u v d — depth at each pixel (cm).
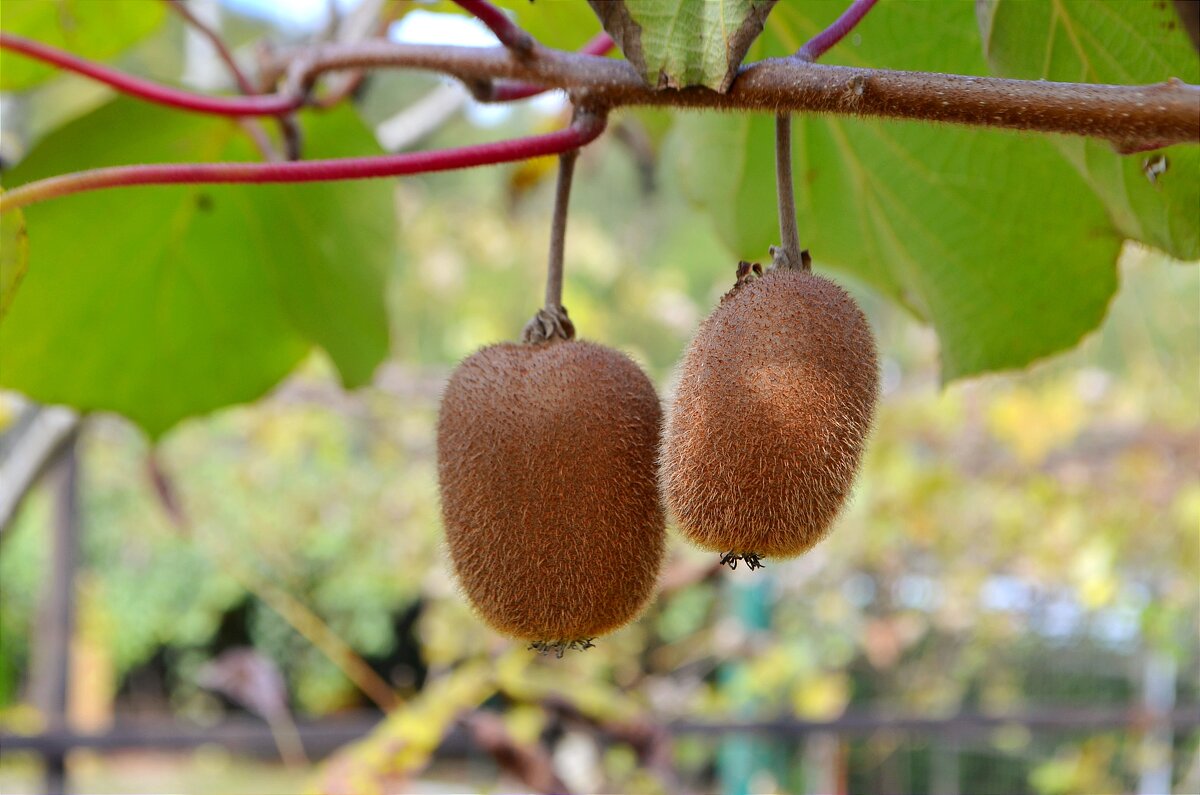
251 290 81
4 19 75
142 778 307
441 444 60
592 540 59
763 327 56
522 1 76
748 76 55
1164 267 212
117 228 77
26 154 75
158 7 76
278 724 120
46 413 88
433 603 195
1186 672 210
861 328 57
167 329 81
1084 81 61
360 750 103
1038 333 73
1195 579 193
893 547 193
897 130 70
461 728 120
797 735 123
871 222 74
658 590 60
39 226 76
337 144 77
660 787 152
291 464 228
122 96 74
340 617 288
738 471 56
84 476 253
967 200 71
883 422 190
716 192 76
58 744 108
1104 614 199
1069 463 192
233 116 68
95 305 79
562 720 124
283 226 79
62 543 138
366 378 85
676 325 268
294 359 86
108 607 298
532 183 115
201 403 85
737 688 155
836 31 56
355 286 81
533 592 59
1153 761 187
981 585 192
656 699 167
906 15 67
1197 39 56
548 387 59
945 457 193
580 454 59
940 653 207
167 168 58
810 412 56
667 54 55
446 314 268
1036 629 206
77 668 288
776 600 194
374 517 217
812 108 54
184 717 338
